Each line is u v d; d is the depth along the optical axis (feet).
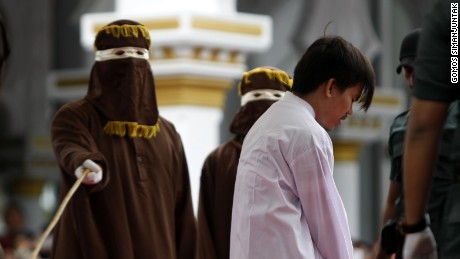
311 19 130.82
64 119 48.06
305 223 37.09
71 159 45.85
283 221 36.55
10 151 137.90
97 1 134.00
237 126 52.70
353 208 132.57
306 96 38.01
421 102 31.81
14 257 101.40
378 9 140.15
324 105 37.93
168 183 49.80
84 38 83.82
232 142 53.06
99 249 47.24
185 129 81.46
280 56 131.44
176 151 50.83
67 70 134.41
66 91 127.44
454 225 33.17
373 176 146.82
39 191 141.08
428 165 31.78
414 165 31.81
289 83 52.90
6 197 140.77
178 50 80.84
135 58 48.93
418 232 32.14
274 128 37.40
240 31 82.64
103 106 48.67
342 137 130.82
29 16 135.64
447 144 38.34
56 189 144.05
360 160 146.10
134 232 48.19
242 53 83.30
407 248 32.24
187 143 81.35
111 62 48.83
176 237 50.55
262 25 83.56
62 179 47.39
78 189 46.70
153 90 49.60
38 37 135.44
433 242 32.19
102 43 49.06
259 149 37.40
